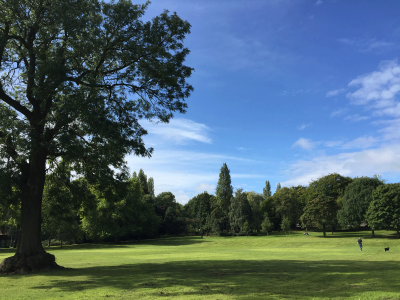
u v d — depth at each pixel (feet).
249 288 35.22
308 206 250.78
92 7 58.65
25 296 33.99
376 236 214.90
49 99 61.31
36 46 59.52
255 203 337.93
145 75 62.95
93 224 213.66
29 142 50.08
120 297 31.96
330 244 181.88
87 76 60.44
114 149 63.46
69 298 32.14
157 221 269.64
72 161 64.54
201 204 353.10
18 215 73.05
